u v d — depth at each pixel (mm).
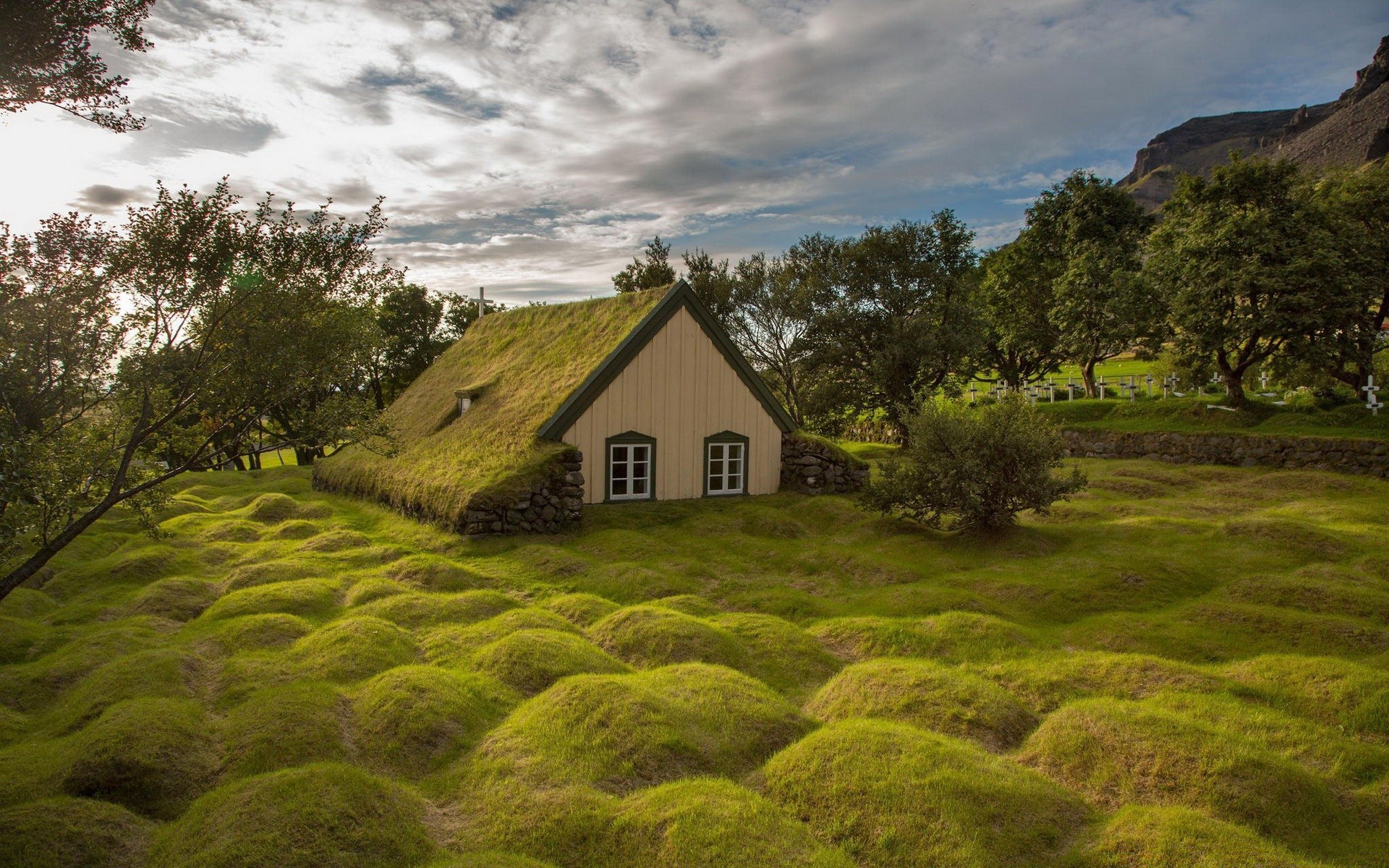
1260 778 7184
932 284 37406
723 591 14953
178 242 9664
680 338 22234
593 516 20312
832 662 11273
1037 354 48844
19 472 7570
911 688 9516
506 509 18703
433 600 13664
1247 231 30047
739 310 42344
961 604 13250
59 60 9352
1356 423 28047
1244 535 17016
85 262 9305
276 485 32219
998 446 17406
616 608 13398
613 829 6574
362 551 17906
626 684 9367
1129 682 9844
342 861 5926
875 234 37438
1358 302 28312
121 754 7465
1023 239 51031
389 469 24312
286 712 8648
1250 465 28469
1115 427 34062
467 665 10609
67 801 6770
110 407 10508
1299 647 11156
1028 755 8172
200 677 10367
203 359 10336
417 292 49969
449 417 25906
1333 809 7070
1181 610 12898
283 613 13094
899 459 19312
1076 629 12352
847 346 38219
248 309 10391
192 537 20562
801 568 16531
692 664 10453
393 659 10898
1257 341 31406
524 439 20547
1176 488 25766
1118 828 6586
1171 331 36000
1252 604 13000
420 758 8133
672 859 6117
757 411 23906
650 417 21844
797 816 7047
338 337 11766
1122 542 17266
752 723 8719
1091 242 45156
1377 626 11555
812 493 23844
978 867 6074
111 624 12906
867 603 13875
